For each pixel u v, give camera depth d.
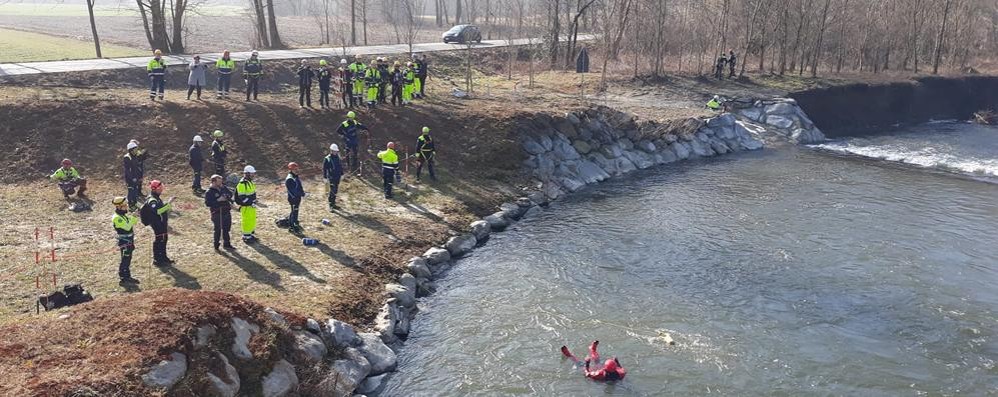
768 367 16.42
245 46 54.91
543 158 32.16
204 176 26.14
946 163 37.97
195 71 30.47
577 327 18.05
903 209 28.80
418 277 20.45
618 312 18.94
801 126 43.75
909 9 60.03
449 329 17.89
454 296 19.80
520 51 55.59
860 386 15.77
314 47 51.31
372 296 18.38
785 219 27.16
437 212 25.38
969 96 58.44
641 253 23.31
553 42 54.44
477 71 50.03
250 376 13.21
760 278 21.41
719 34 51.97
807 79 51.41
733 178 33.62
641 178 33.53
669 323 18.41
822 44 57.31
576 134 34.75
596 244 24.14
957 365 16.70
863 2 58.25
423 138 27.91
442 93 39.22
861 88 51.41
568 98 41.41
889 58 63.03
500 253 23.22
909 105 54.19
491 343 17.20
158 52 29.64
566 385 15.47
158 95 31.05
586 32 66.88
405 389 15.25
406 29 66.19
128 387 11.41
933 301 19.98
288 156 28.41
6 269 17.41
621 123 37.19
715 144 39.53
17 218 20.91
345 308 17.33
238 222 22.31
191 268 18.38
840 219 27.25
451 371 15.96
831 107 49.28
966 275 21.86
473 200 27.11
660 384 15.59
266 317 14.59
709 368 16.28
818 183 32.94
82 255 18.70
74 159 25.38
